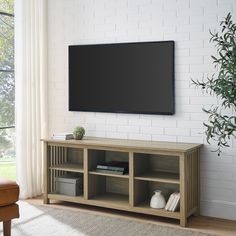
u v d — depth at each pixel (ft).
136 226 11.85
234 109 12.55
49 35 15.90
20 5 14.75
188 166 12.21
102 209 13.67
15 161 15.14
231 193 12.80
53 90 15.93
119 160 14.49
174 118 13.56
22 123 14.83
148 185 13.92
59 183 14.43
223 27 11.72
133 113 14.19
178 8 13.35
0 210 10.08
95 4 14.89
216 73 12.82
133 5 14.15
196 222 12.42
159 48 13.61
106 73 14.64
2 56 15.26
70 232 11.25
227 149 12.76
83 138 14.53
